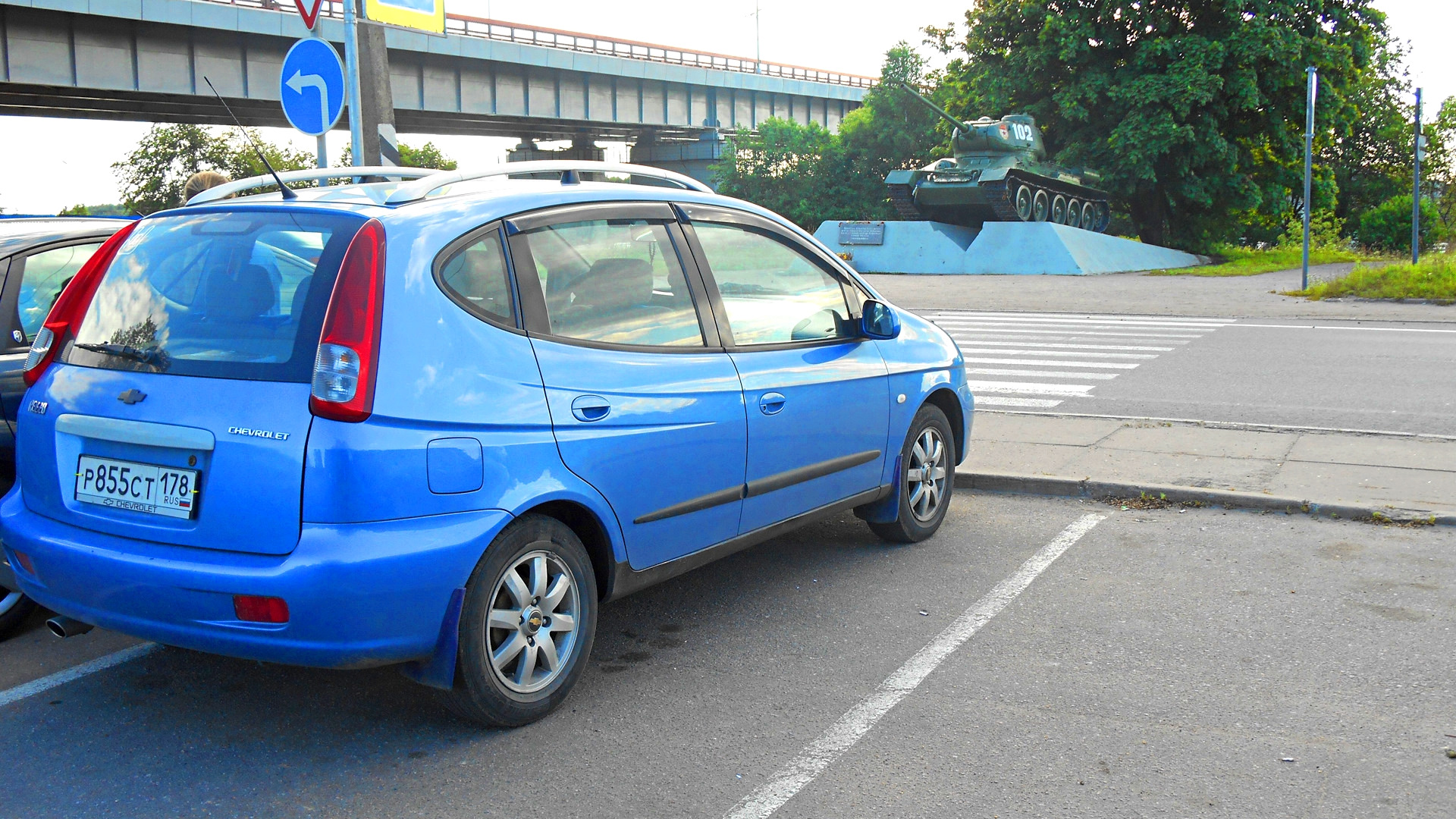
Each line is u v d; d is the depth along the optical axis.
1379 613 4.52
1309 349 13.22
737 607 4.79
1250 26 36.09
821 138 55.00
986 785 3.22
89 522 3.53
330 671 4.17
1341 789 3.15
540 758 3.45
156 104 45.62
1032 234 32.75
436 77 48.00
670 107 59.75
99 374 3.59
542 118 53.12
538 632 3.66
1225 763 3.31
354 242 3.37
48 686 4.06
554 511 3.77
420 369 3.33
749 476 4.43
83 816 3.14
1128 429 8.23
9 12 35.50
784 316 4.77
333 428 3.19
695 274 4.35
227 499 3.26
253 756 3.50
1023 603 4.77
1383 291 19.89
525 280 3.71
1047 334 15.82
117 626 3.46
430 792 3.25
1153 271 32.25
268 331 3.35
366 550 3.18
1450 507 5.84
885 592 4.96
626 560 3.96
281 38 41.00
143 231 3.82
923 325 5.88
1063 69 39.09
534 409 3.58
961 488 6.87
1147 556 5.40
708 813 3.10
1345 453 7.20
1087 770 3.29
